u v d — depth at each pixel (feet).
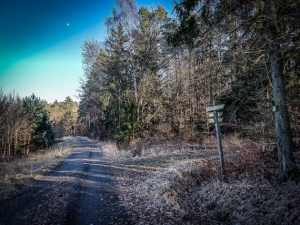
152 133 82.17
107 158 61.46
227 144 54.13
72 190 28.84
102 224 18.12
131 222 18.24
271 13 18.38
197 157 45.14
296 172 19.52
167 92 86.22
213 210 20.10
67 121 269.44
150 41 71.00
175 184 27.07
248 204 17.57
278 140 20.94
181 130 83.10
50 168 48.55
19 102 103.96
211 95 53.52
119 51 75.97
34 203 24.45
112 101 97.25
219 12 22.18
